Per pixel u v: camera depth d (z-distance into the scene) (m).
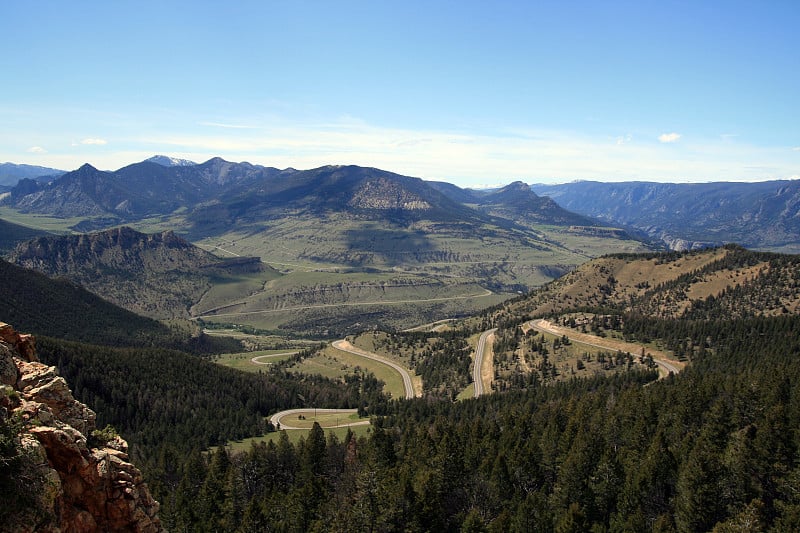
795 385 144.25
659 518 104.44
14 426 45.47
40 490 44.44
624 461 129.12
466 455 144.38
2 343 56.44
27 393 53.88
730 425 134.00
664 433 138.25
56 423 50.34
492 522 108.75
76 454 49.09
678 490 112.75
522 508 112.75
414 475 131.38
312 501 131.88
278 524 125.56
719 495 108.00
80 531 48.22
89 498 50.22
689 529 106.38
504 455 131.38
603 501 119.69
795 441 112.94
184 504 136.12
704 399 148.00
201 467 156.00
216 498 140.00
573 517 105.44
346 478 146.38
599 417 155.38
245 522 122.00
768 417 117.88
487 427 166.62
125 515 52.09
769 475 109.31
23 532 42.44
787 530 92.81
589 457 130.62
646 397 166.50
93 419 59.09
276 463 167.50
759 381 146.00
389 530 109.19
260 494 153.88
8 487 42.47
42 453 45.75
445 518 119.00
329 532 112.44
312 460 155.12
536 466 134.88
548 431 148.25
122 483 52.62
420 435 160.50
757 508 99.00
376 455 146.25
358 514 111.69
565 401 186.75
